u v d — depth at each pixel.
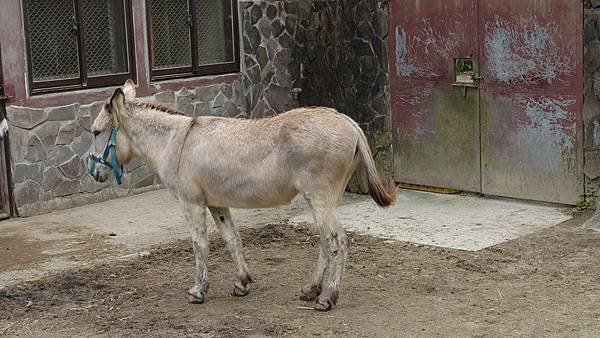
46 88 9.70
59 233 8.85
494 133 9.26
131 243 8.38
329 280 6.22
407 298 6.46
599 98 8.46
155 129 6.58
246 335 5.85
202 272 6.54
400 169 10.08
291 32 10.85
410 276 6.98
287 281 6.99
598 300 6.26
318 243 8.06
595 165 8.60
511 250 7.56
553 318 5.93
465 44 9.30
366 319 6.05
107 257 7.93
